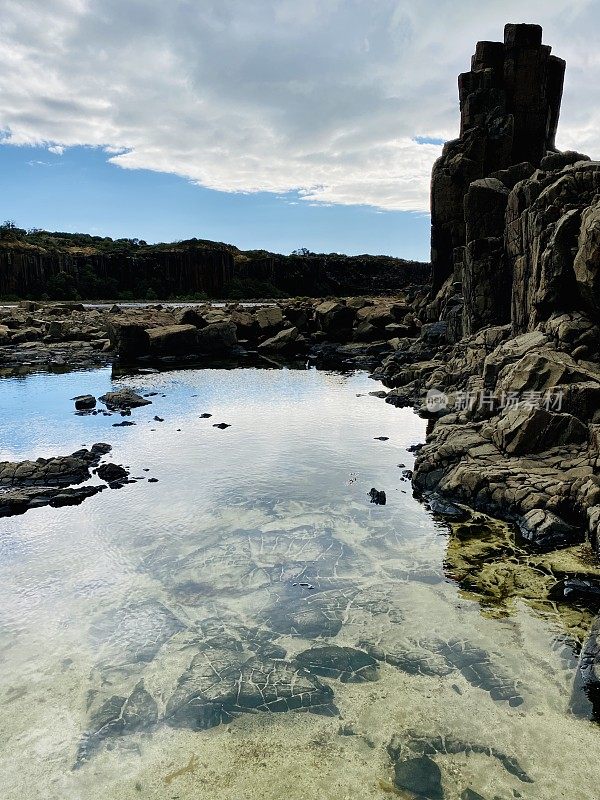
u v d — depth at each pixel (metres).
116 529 18.30
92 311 97.69
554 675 11.45
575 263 24.31
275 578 15.37
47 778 9.35
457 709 10.66
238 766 9.55
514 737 9.98
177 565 16.09
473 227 44.12
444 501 19.73
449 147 59.91
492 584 14.73
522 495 18.08
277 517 19.08
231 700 11.03
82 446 27.23
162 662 12.17
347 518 18.91
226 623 13.51
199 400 38.22
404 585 14.86
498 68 59.47
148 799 8.95
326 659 12.16
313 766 9.51
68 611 13.98
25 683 11.53
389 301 82.50
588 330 23.92
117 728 10.38
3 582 15.23
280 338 64.44
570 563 15.48
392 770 9.38
